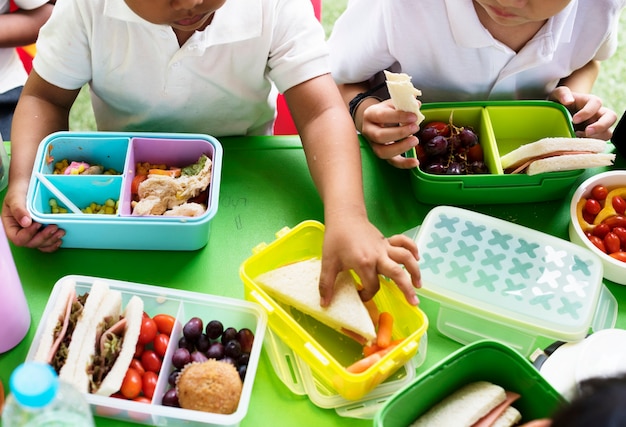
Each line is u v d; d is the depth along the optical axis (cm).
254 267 78
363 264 74
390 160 91
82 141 85
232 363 71
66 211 82
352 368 67
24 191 82
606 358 69
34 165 82
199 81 95
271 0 90
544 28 96
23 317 73
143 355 71
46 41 89
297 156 96
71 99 96
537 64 97
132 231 79
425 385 65
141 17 78
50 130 92
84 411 56
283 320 71
